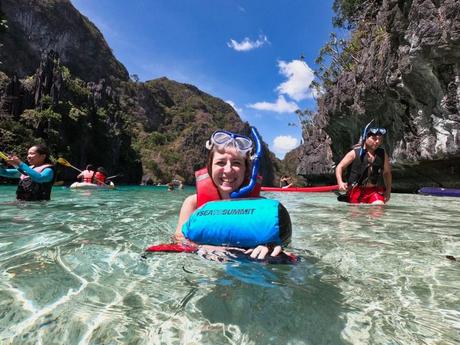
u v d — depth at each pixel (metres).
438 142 13.79
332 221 3.54
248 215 1.90
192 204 2.43
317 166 30.53
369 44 18.55
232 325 1.15
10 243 2.25
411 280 1.62
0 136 30.06
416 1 13.02
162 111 116.25
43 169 5.32
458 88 12.62
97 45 102.00
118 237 2.49
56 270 1.68
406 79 14.19
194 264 1.78
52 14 84.69
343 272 1.72
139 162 54.91
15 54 71.62
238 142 2.30
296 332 1.12
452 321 1.21
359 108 19.03
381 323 1.19
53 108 38.09
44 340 1.05
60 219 3.38
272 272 1.68
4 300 1.32
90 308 1.27
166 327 1.14
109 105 52.81
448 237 2.64
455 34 11.81
